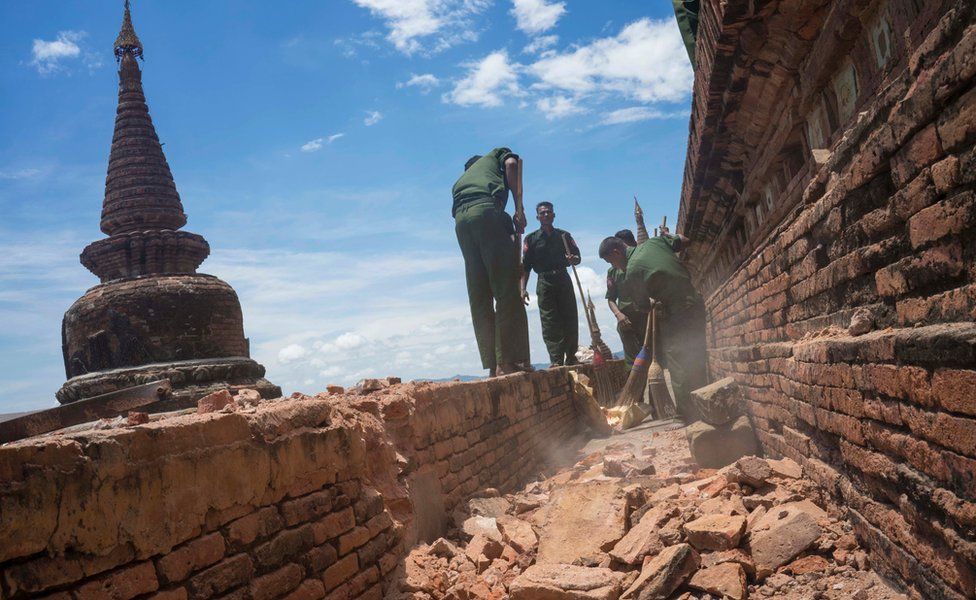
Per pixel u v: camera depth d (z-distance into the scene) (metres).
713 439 6.00
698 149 6.52
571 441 9.84
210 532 2.73
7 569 2.02
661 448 7.85
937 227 2.48
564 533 4.39
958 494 2.38
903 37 2.93
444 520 5.07
